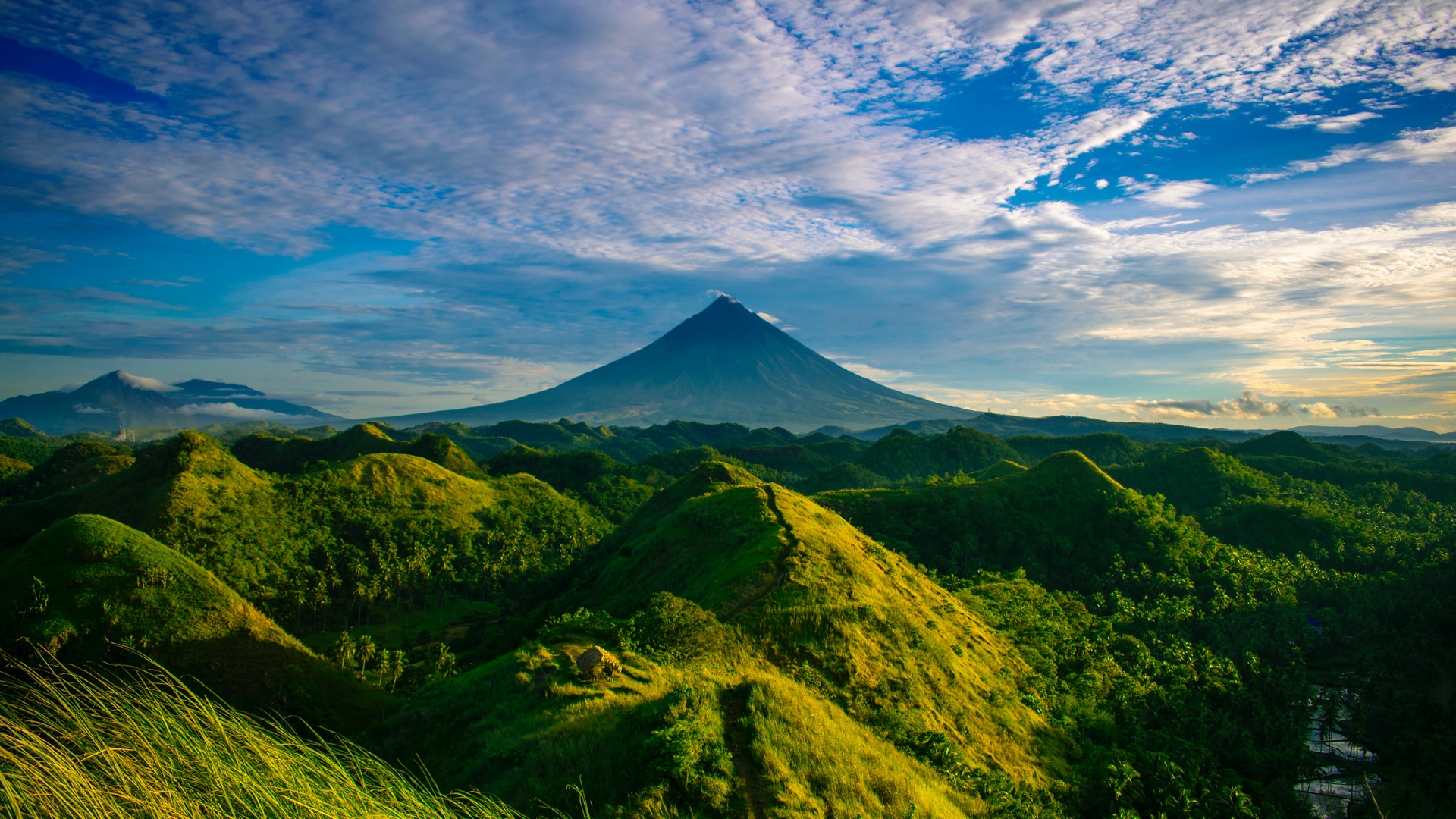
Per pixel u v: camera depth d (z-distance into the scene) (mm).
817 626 66188
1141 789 61156
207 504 132000
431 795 18984
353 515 156125
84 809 13586
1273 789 73250
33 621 62312
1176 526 175500
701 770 30109
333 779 16109
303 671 68688
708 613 63062
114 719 15562
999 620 103250
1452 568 155500
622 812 27203
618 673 40375
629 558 105188
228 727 16172
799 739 35031
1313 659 129250
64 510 136500
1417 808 78312
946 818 34094
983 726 62656
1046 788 56531
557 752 31859
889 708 58406
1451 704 104000
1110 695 84312
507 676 41000
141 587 68375
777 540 85750
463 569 144625
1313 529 185750
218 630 68125
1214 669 101438
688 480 137750
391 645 113188
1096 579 157375
